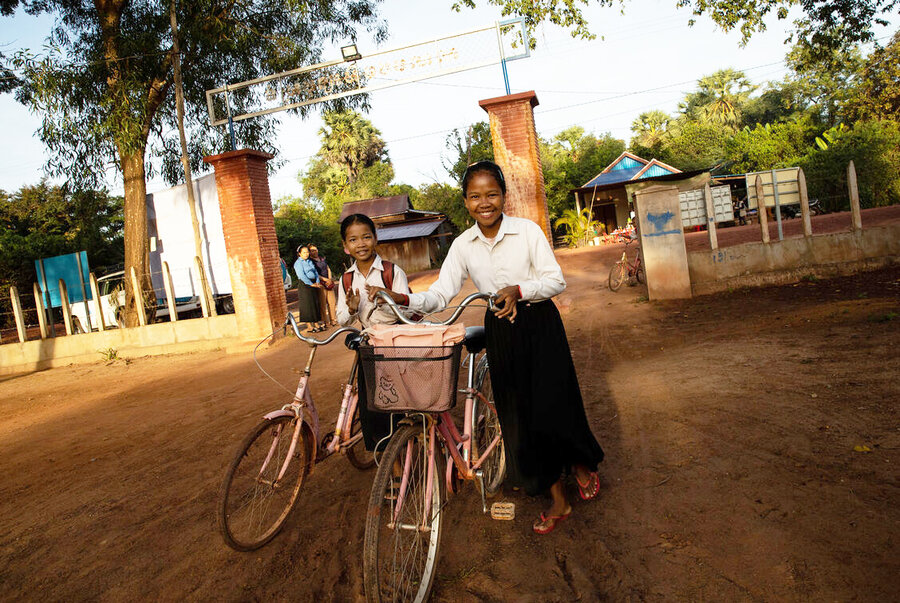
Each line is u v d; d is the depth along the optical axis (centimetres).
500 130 945
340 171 5925
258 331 1106
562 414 284
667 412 443
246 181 1080
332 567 299
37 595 309
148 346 1252
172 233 1303
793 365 506
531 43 1444
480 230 293
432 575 260
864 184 2512
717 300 896
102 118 1341
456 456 277
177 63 1452
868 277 885
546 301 291
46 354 1316
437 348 231
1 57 1403
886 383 426
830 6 1304
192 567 316
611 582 255
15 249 2273
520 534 305
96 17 1534
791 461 334
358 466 405
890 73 3173
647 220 949
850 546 251
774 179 941
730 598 233
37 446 639
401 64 1059
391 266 342
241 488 388
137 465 516
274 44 1553
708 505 303
